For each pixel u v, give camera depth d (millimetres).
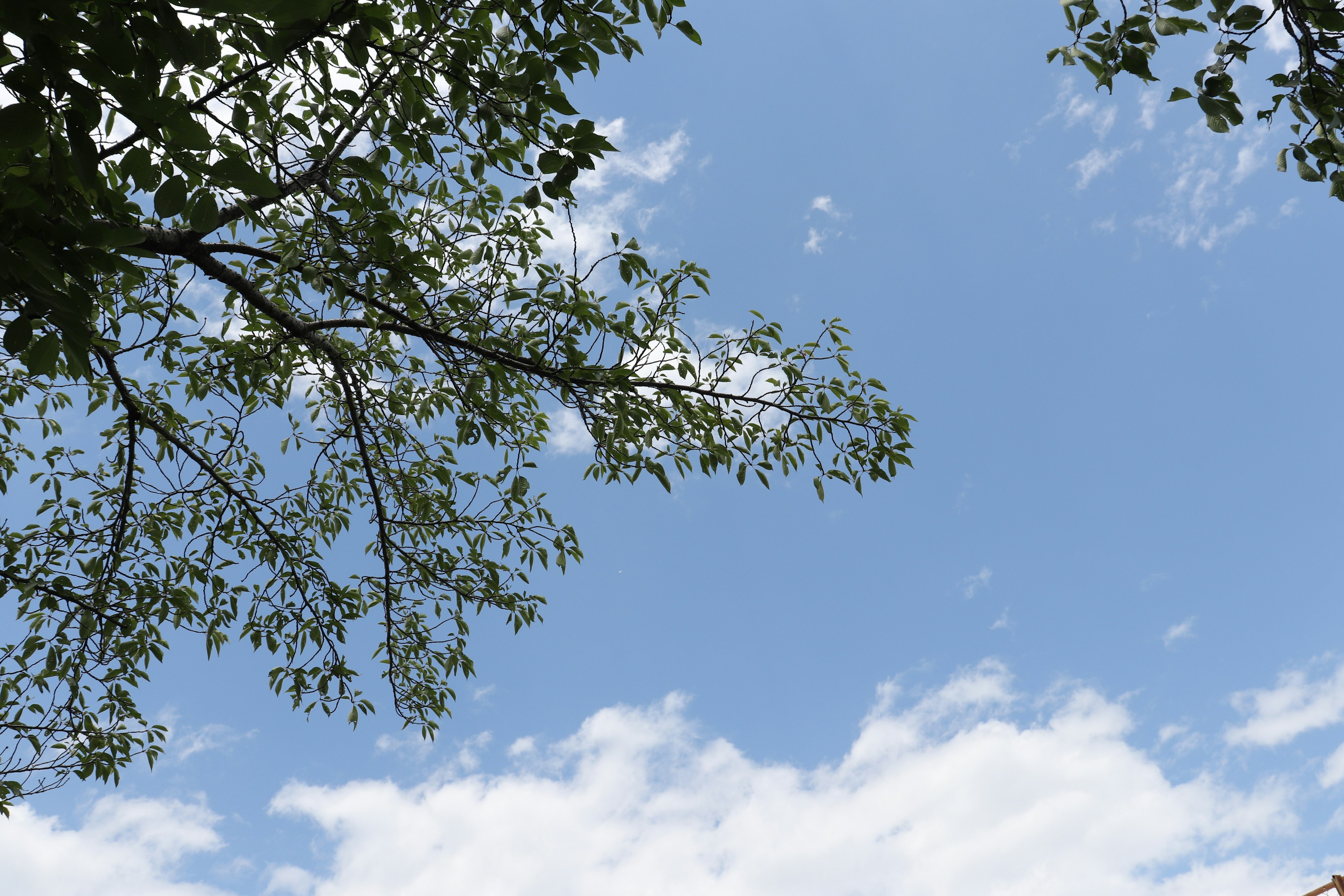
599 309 4605
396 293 3828
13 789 5891
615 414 4883
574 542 6246
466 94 3193
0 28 1547
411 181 4441
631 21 3119
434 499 6688
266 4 1671
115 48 1630
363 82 3133
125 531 6566
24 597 5883
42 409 6469
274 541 6711
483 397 5316
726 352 5148
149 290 4715
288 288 4957
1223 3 1979
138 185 1816
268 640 6969
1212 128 2070
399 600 7020
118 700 6520
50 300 1971
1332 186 2191
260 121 2986
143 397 6402
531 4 2934
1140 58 2080
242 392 6406
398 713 7184
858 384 5223
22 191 1952
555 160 3002
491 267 5035
